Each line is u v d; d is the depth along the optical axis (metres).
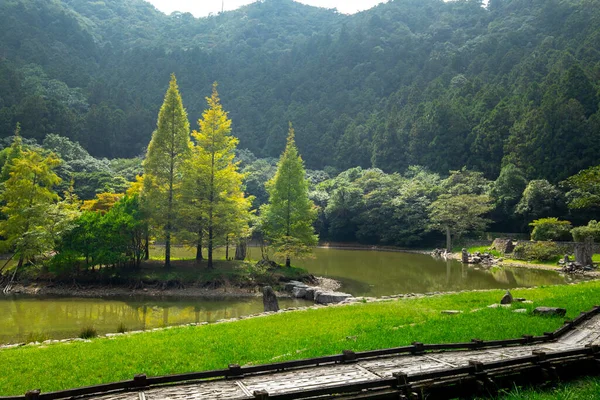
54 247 35.78
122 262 36.56
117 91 144.88
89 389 7.02
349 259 60.00
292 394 6.77
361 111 144.12
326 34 192.75
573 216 60.09
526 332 13.11
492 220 70.19
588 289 21.98
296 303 30.56
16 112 103.31
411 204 76.31
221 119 39.12
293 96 163.00
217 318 25.22
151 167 38.53
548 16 145.38
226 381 7.88
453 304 20.28
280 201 43.69
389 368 8.59
